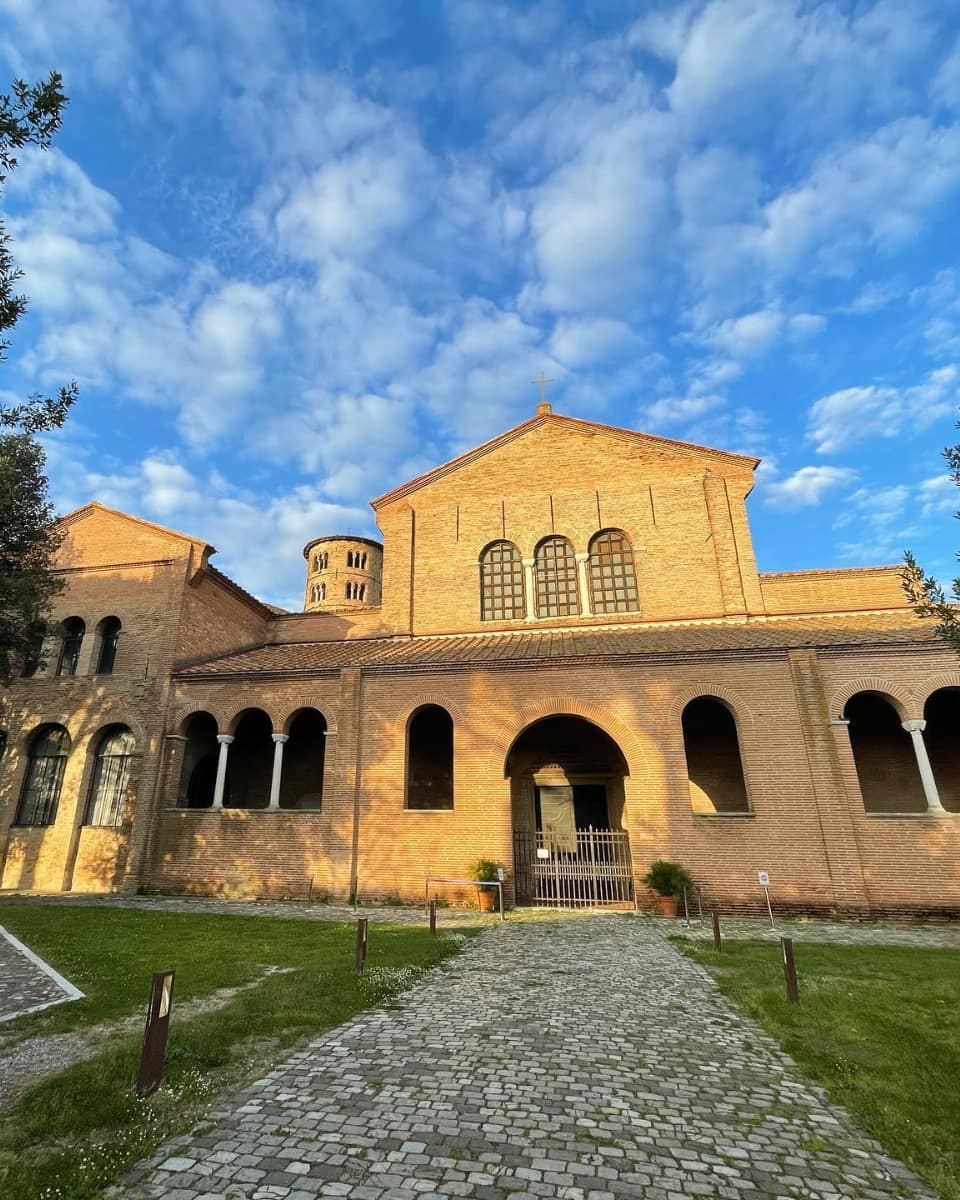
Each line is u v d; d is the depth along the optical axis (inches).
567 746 849.5
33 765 903.7
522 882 781.9
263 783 953.5
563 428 1009.5
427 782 882.1
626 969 410.9
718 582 888.3
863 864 622.5
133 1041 261.0
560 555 962.7
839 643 687.7
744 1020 311.1
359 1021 303.4
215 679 847.7
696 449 952.3
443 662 764.6
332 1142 190.5
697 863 650.8
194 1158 180.7
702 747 834.2
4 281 321.4
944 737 785.6
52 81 259.1
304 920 586.9
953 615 311.3
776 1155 187.9
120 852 805.9
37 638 746.8
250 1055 258.5
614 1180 173.3
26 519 612.1
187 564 932.0
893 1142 194.5
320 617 1112.2
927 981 367.9
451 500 1020.5
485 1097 222.8
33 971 391.9
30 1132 189.0
